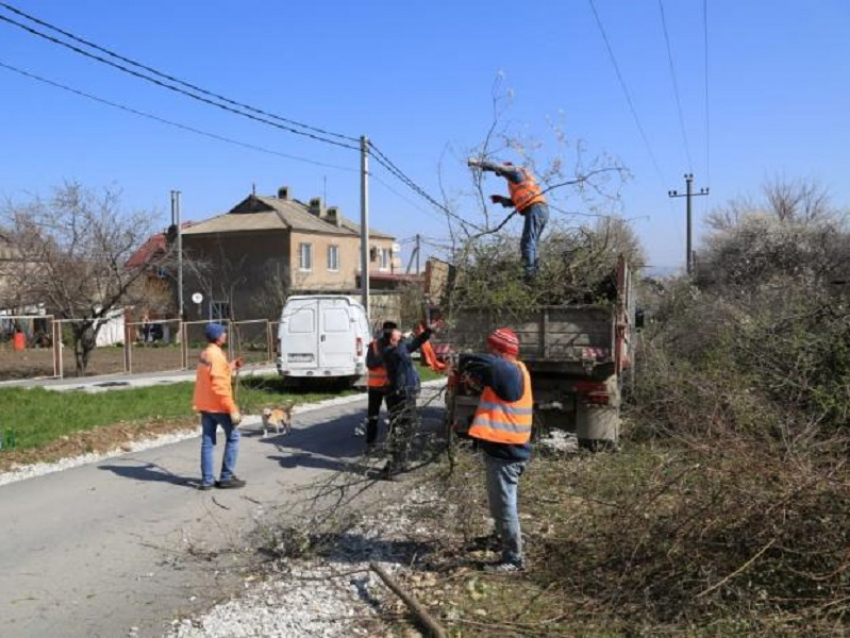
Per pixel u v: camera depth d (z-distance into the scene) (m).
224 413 8.23
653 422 8.70
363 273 22.81
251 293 43.00
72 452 9.88
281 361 17.69
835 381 8.38
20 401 13.45
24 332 35.97
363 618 4.81
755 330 10.58
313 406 15.33
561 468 8.16
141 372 23.78
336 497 7.49
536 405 9.01
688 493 5.27
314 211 49.19
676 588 4.79
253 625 4.72
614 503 6.17
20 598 5.16
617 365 8.86
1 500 7.66
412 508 7.04
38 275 23.47
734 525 5.00
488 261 9.50
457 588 5.21
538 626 4.60
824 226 30.89
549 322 8.84
